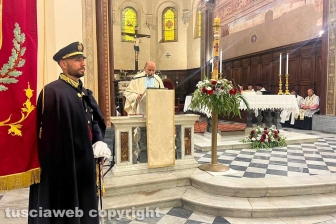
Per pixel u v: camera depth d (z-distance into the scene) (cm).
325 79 861
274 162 491
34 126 183
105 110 891
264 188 361
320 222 321
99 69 873
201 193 379
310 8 932
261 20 1168
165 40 1770
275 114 763
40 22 346
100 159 244
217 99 412
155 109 412
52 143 190
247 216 333
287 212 335
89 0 821
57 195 191
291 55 1026
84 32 817
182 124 444
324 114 867
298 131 879
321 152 573
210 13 1509
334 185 375
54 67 488
